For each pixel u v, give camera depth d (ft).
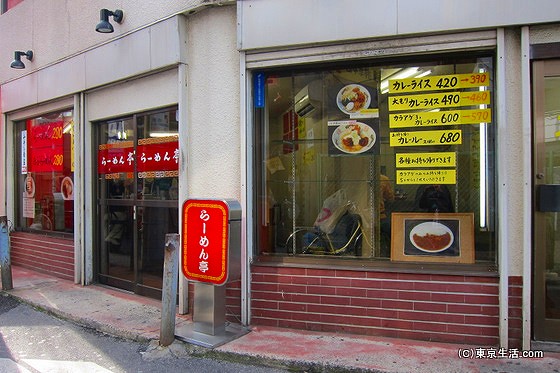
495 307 13.28
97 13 20.40
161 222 18.72
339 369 12.12
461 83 14.08
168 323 14.01
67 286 21.49
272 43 14.85
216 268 13.98
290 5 14.66
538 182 13.08
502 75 13.10
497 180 13.42
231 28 15.96
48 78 23.40
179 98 16.79
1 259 20.70
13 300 19.67
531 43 12.95
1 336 15.46
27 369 12.79
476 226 14.01
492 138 13.84
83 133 21.72
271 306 15.26
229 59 16.01
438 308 13.70
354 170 15.37
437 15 13.32
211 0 15.84
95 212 22.03
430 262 14.24
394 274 14.07
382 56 14.15
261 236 15.99
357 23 13.98
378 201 15.07
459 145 14.17
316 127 15.70
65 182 23.38
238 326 15.24
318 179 15.78
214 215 14.10
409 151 14.64
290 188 16.02
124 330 15.17
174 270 14.11
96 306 18.02
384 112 14.92
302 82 15.72
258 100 15.90
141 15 18.28
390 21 13.70
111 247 21.44
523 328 12.91
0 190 27.76
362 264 14.61
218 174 16.20
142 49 18.10
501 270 13.08
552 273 13.06
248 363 12.89
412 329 13.92
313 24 14.43
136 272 19.80
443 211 14.33
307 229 15.89
